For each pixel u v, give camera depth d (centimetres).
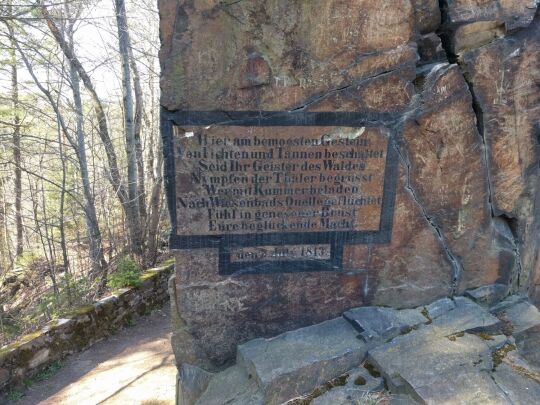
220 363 294
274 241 279
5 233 919
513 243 327
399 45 263
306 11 247
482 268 321
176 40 238
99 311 568
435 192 294
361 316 291
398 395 235
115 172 775
